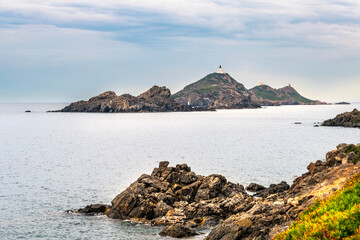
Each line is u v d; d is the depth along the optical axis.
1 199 66.44
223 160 114.25
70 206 62.03
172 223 51.38
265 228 36.84
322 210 23.91
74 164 108.56
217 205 54.97
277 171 93.94
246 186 75.56
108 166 104.31
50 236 47.69
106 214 56.81
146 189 59.31
